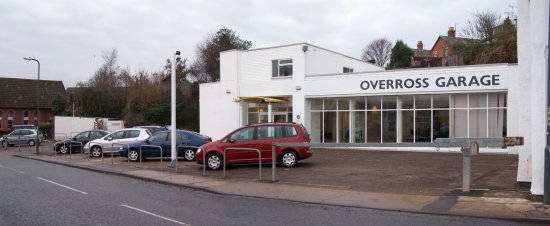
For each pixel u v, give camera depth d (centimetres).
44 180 1533
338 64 3162
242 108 3167
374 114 2614
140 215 922
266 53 3002
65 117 4806
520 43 1152
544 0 1020
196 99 5072
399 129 2523
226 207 1027
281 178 1460
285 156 1727
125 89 5500
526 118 1166
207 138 2189
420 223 845
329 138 2777
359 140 2662
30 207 1012
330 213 952
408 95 2489
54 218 889
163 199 1140
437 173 1495
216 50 6088
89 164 2086
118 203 1072
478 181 1297
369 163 1847
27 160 2502
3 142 4078
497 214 889
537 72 1009
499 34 3909
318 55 2956
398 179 1383
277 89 2939
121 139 2503
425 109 2441
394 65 5953
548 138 946
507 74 2173
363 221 869
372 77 2567
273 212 966
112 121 4625
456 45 4338
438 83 2359
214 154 1736
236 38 6341
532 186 1025
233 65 3148
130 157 2200
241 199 1143
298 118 2830
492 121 2255
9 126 6419
